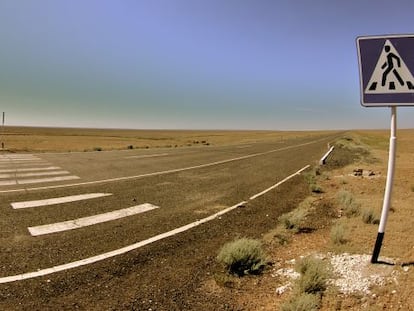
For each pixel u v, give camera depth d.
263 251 5.36
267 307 3.81
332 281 4.21
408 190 10.71
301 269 4.51
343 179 13.45
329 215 7.91
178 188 11.48
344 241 5.64
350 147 36.59
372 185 11.77
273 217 8.02
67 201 8.94
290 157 24.95
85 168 15.76
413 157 26.69
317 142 55.84
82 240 5.99
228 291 4.19
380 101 4.23
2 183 11.27
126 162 19.00
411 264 4.52
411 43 4.12
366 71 4.27
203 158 22.95
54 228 6.62
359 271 4.42
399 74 4.16
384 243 5.41
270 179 14.02
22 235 6.15
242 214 8.24
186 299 3.96
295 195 10.73
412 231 6.02
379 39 4.22
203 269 4.86
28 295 3.97
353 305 3.67
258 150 32.97
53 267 4.79
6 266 4.78
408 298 3.70
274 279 4.54
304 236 6.38
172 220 7.53
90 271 4.70
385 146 47.91
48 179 12.30
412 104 4.11
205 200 9.74
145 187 11.44
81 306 3.75
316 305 3.65
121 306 3.76
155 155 24.56
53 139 70.12
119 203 8.97
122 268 4.83
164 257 5.31
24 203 8.59
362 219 6.96
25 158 20.03
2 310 3.62
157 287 4.26
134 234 6.44
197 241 6.13
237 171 16.36
